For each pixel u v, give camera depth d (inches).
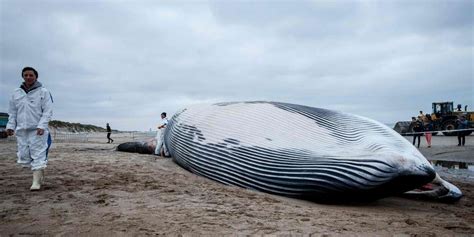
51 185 301.3
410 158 253.1
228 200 254.7
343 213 234.8
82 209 220.5
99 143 1168.2
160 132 636.1
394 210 262.7
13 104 286.4
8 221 193.6
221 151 346.6
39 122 282.4
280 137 326.6
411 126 1266.0
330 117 345.4
